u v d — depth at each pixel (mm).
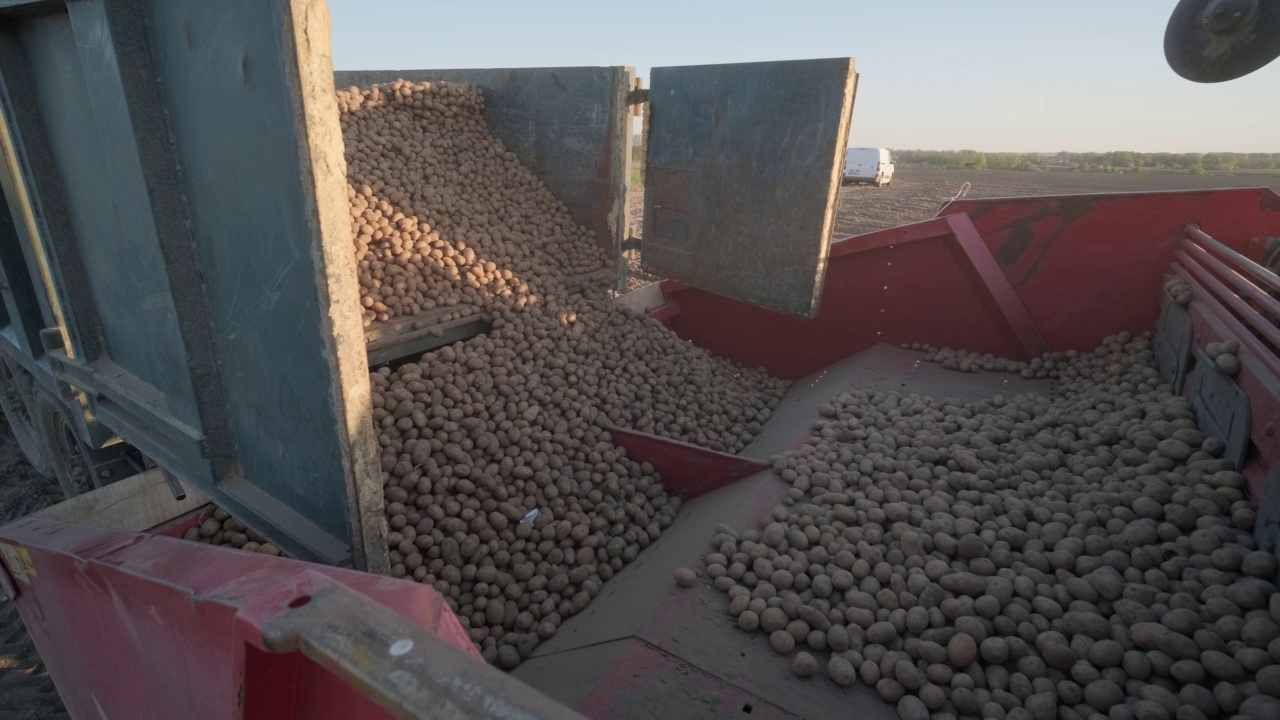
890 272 5344
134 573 1441
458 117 6078
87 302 2801
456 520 3051
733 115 4941
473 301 4379
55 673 2312
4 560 2230
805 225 4629
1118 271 4746
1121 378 4273
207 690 1321
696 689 2240
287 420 1974
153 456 2551
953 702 2246
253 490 2250
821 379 5379
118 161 2049
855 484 3428
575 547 3297
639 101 5555
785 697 2256
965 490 3277
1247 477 2676
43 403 3855
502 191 5727
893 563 2799
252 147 1659
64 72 2250
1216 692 2000
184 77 1780
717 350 6043
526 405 3822
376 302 3875
